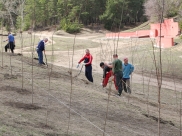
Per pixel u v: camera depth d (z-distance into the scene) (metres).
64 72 31.03
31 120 12.91
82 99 19.25
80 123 14.34
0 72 23.25
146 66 50.00
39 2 120.69
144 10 123.81
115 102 20.69
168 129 16.88
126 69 26.30
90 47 85.38
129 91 26.55
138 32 97.19
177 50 61.84
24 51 65.75
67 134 11.94
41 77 24.39
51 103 16.73
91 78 29.09
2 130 10.47
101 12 148.62
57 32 120.31
